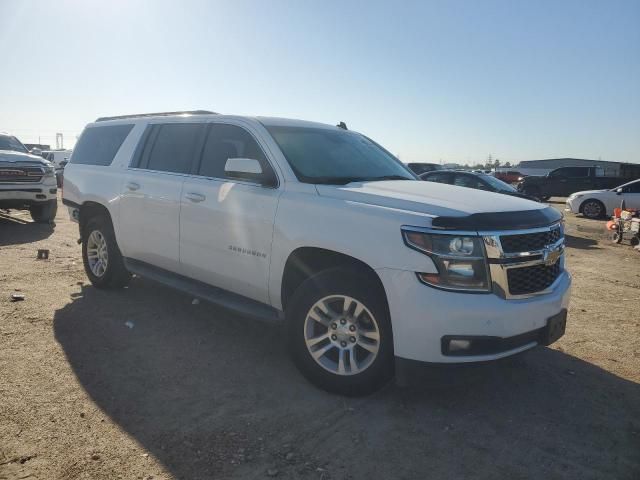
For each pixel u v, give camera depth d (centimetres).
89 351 429
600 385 407
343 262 373
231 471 278
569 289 381
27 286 615
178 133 525
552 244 363
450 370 324
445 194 382
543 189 2812
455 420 344
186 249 477
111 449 293
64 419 322
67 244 926
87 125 676
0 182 1067
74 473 270
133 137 577
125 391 363
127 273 602
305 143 452
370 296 343
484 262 325
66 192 649
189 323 511
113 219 565
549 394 388
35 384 366
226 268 440
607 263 968
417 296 321
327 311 369
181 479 270
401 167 512
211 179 465
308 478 276
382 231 338
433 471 287
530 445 317
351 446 307
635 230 1202
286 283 400
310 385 385
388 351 342
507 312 323
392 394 375
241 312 424
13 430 306
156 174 521
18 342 439
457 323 317
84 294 593
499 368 430
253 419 333
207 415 336
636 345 501
